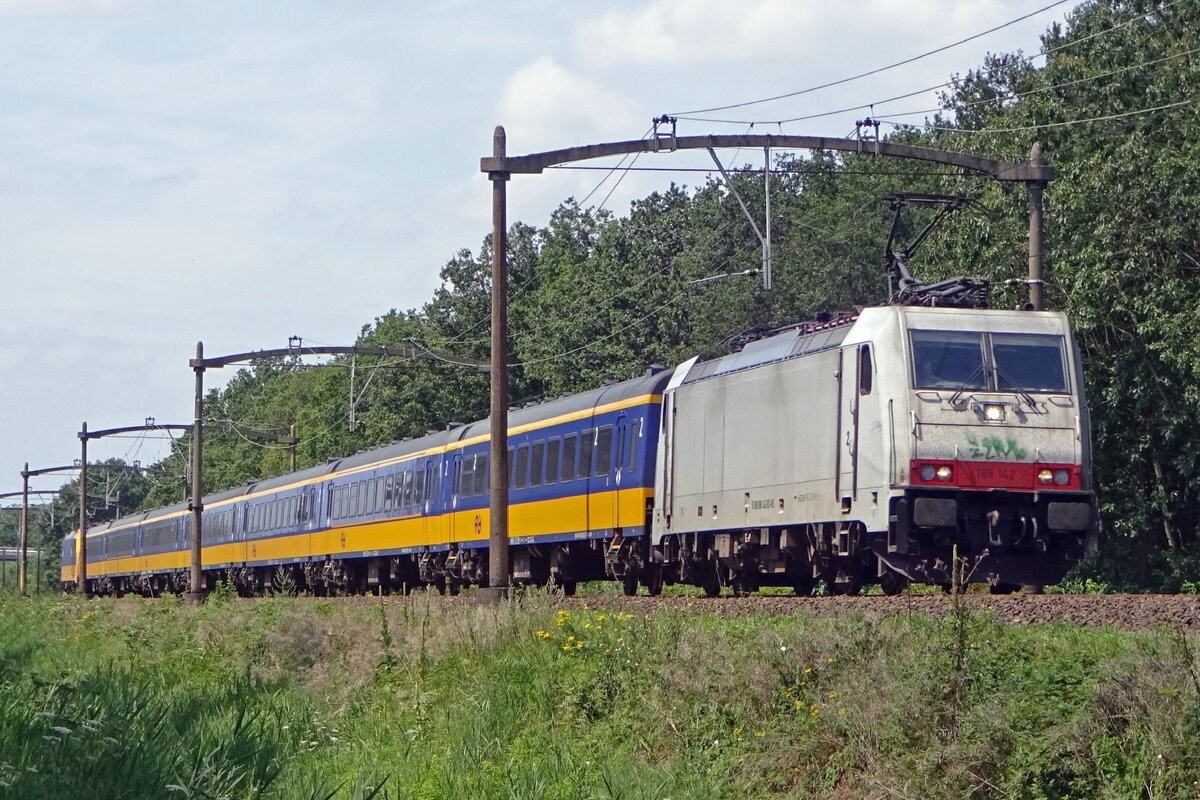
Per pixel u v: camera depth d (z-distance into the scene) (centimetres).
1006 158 5019
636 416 4159
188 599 6097
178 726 2369
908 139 8512
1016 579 2914
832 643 1998
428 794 1920
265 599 4569
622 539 4209
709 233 8712
